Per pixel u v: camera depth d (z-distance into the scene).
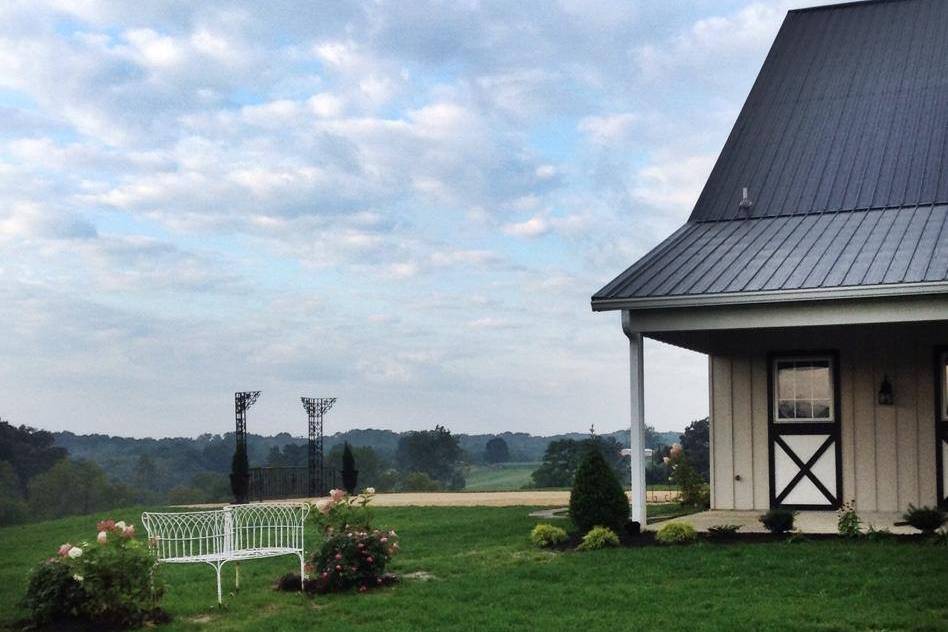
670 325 13.28
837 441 14.96
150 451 77.06
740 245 14.50
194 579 11.45
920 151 15.97
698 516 14.95
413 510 18.67
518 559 11.57
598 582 9.93
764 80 18.67
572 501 13.01
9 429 67.88
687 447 47.59
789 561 10.36
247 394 24.80
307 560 11.74
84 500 63.69
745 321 12.93
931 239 13.34
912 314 12.21
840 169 16.17
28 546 15.80
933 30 18.23
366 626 8.42
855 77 17.97
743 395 15.66
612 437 54.03
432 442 76.94
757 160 16.98
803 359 15.31
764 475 15.45
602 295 13.23
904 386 14.62
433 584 10.20
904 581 9.17
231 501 27.45
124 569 8.84
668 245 15.06
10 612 9.34
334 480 28.39
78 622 8.73
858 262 12.92
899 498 14.52
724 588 9.33
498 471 82.06
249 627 8.57
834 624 7.81
